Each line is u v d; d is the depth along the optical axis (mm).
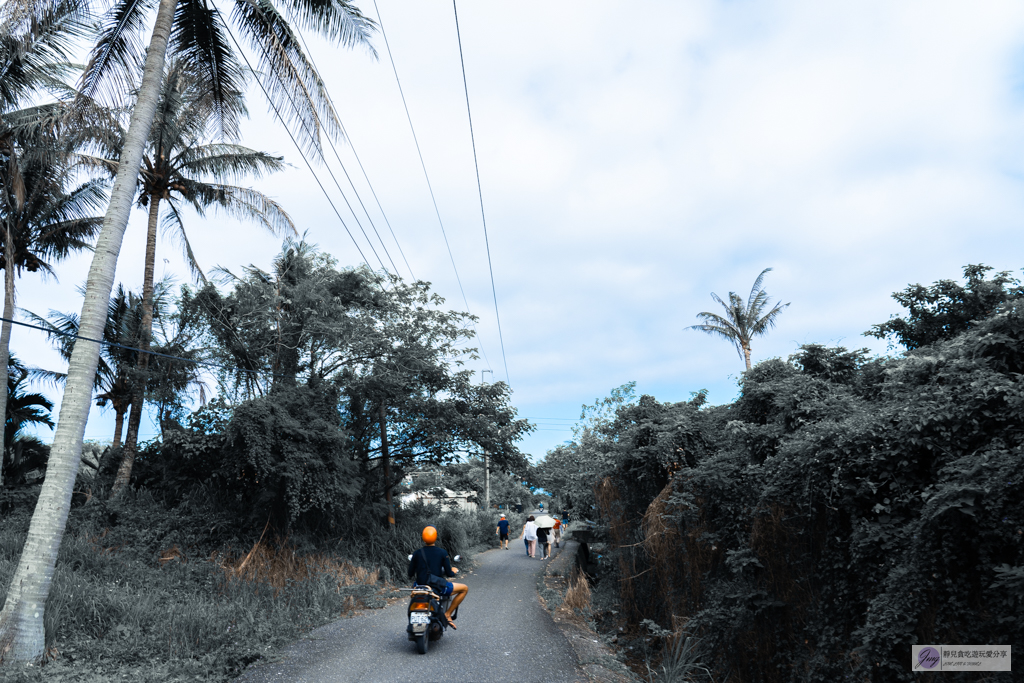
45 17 9383
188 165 17297
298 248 18266
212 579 10672
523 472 19438
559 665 7215
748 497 7969
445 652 7617
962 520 4801
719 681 7121
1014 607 4309
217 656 6629
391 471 19094
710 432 10969
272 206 17703
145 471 15531
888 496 5777
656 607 9555
